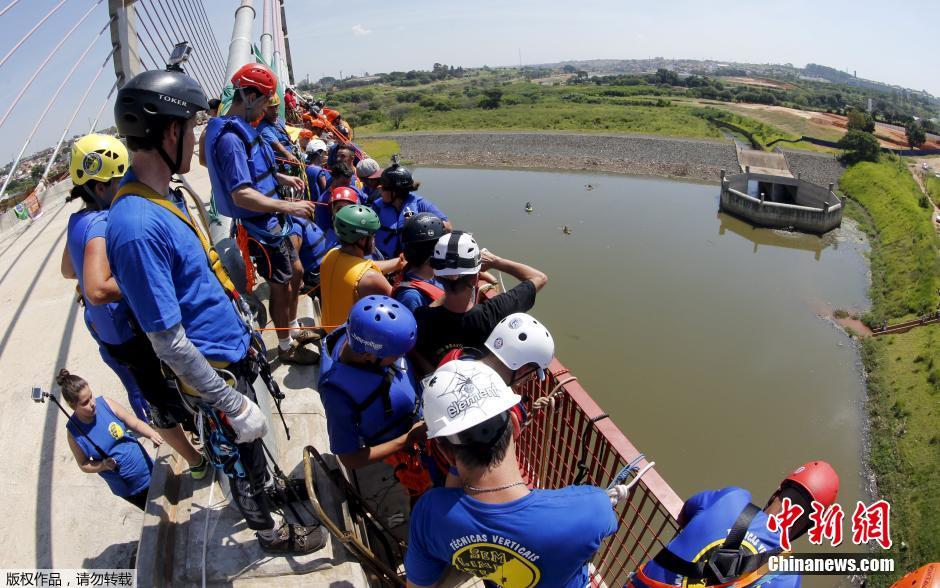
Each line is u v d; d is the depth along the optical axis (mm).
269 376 2959
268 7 15031
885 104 185875
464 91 155750
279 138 4613
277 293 4285
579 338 33500
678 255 46188
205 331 2414
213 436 2539
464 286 3158
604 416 2896
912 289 36000
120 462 3842
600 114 97875
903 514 20703
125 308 2664
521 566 1906
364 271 3646
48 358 5922
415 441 2973
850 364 30531
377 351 2680
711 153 73250
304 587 2850
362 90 184250
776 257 45750
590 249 47312
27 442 4875
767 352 31672
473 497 1952
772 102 125812
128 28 4445
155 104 2047
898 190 55281
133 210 2082
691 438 25406
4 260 8500
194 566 2881
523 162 79812
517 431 2330
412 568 2166
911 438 23922
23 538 4039
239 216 3963
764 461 24125
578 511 1909
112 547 4004
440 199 63469
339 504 3178
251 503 2736
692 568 2193
